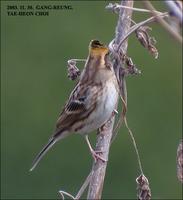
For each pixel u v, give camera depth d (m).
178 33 4.37
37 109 16.77
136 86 16.77
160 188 15.45
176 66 16.94
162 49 17.03
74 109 7.64
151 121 16.44
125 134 15.99
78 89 7.57
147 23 6.34
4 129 16.50
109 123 7.45
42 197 15.09
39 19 17.42
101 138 6.58
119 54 6.73
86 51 17.22
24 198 15.20
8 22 17.34
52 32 17.45
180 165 5.65
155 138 16.20
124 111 6.57
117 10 6.90
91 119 7.56
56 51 17.38
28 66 17.30
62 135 7.91
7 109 16.89
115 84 7.27
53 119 16.83
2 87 17.12
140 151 15.93
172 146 16.09
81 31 17.38
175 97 16.69
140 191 6.43
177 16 4.28
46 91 17.05
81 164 15.28
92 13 17.23
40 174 15.32
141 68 16.94
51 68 17.30
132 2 6.81
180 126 16.56
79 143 15.34
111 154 15.77
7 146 16.17
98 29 17.25
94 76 7.29
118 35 6.75
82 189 6.14
